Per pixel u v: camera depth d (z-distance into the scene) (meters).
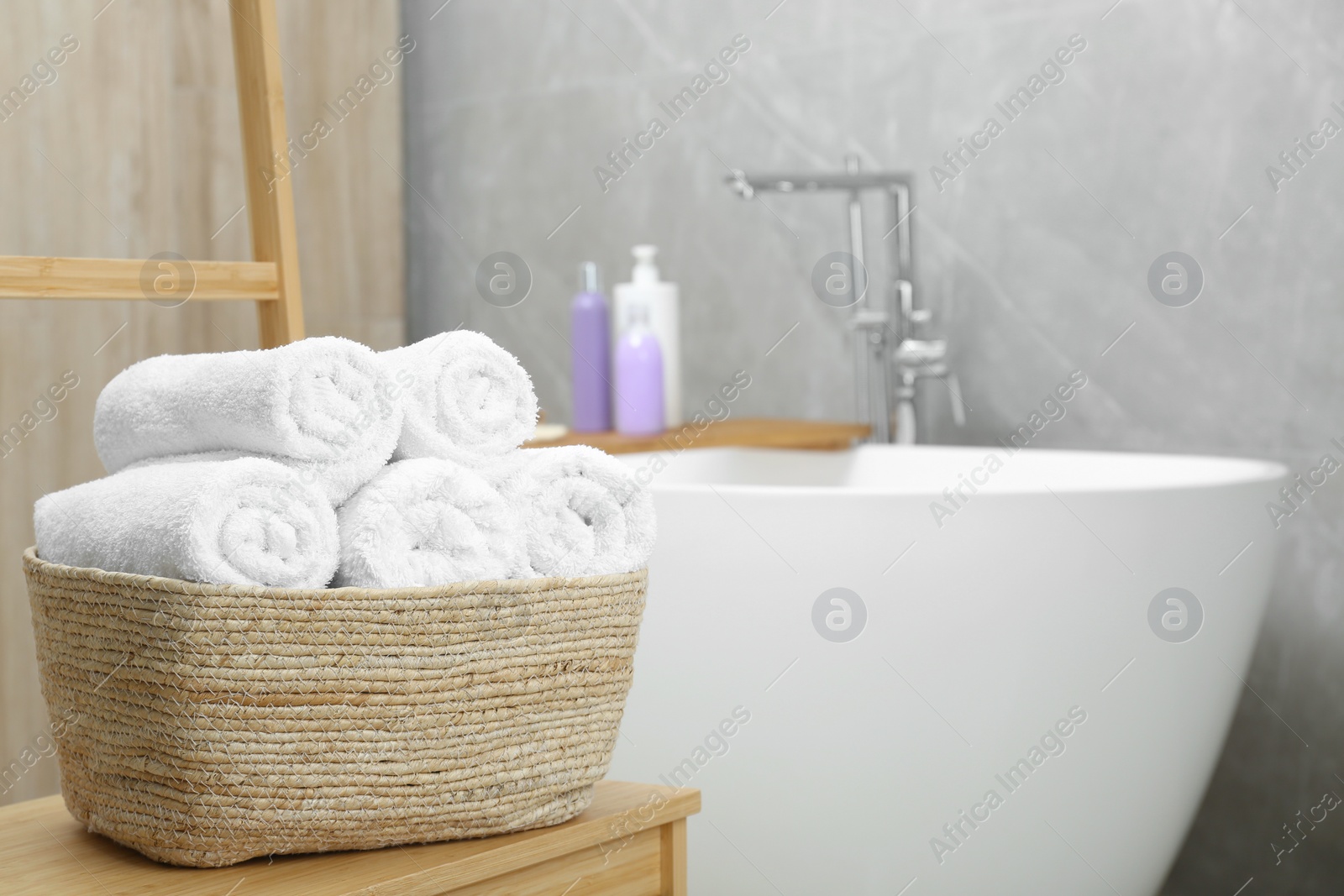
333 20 2.60
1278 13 1.82
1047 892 1.47
